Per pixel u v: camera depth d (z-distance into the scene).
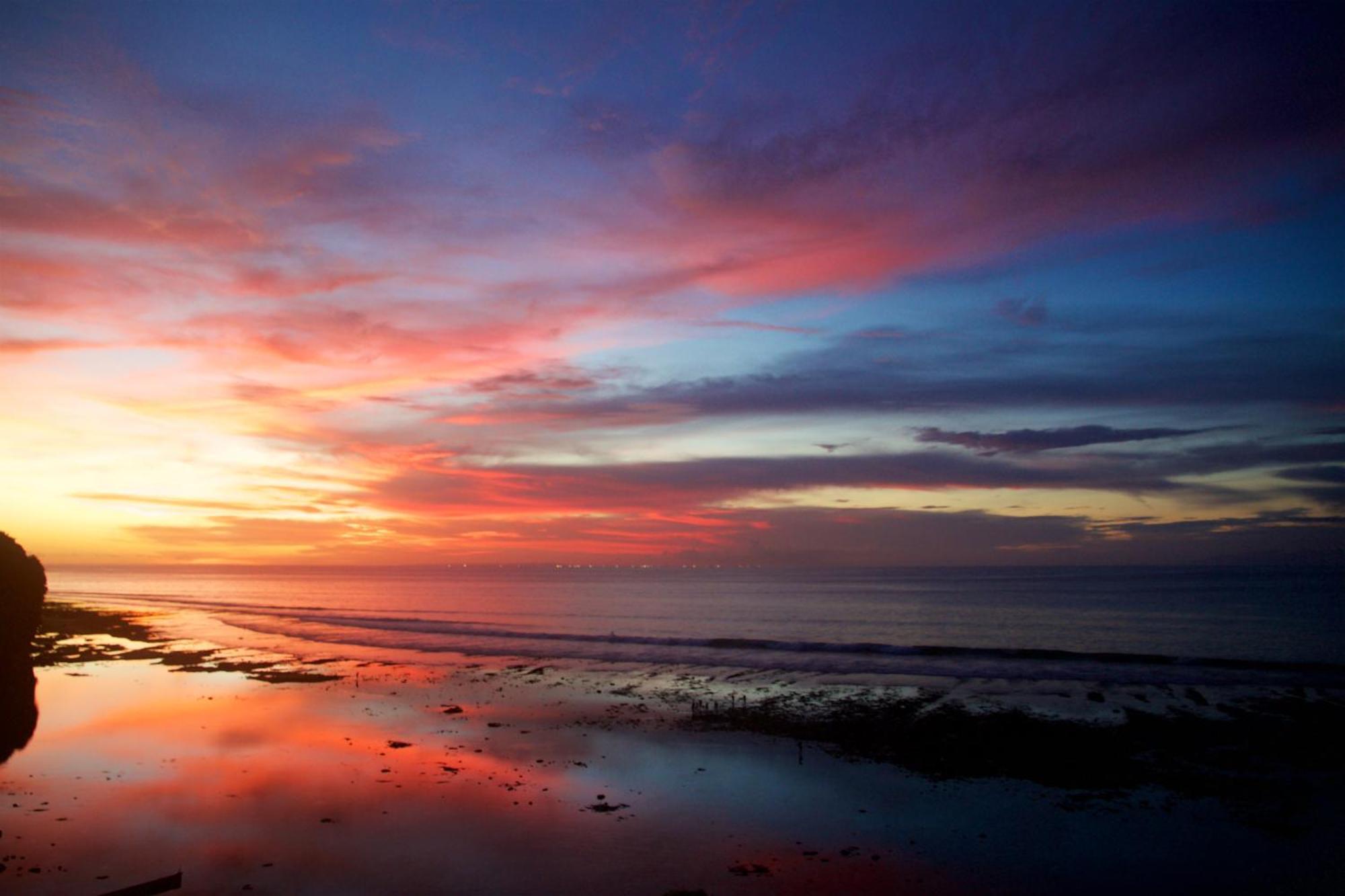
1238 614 76.31
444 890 14.20
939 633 61.50
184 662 43.66
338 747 24.25
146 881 14.20
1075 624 67.88
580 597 123.94
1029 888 14.54
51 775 21.17
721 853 16.03
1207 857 15.88
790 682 35.84
